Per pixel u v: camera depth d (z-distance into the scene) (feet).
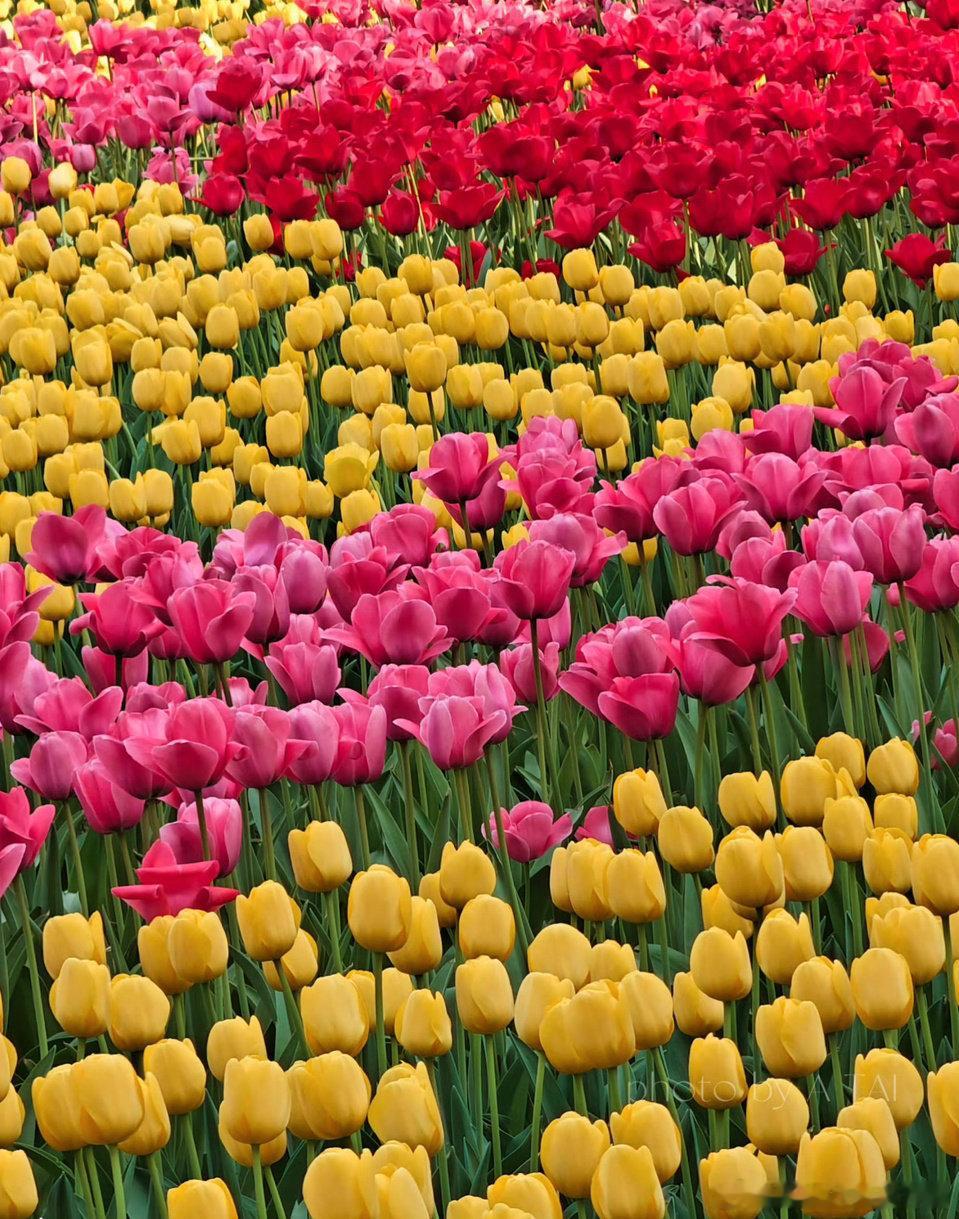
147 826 12.32
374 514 16.25
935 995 10.53
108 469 23.38
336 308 23.54
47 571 14.75
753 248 25.26
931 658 14.85
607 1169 7.04
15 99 41.11
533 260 28.66
